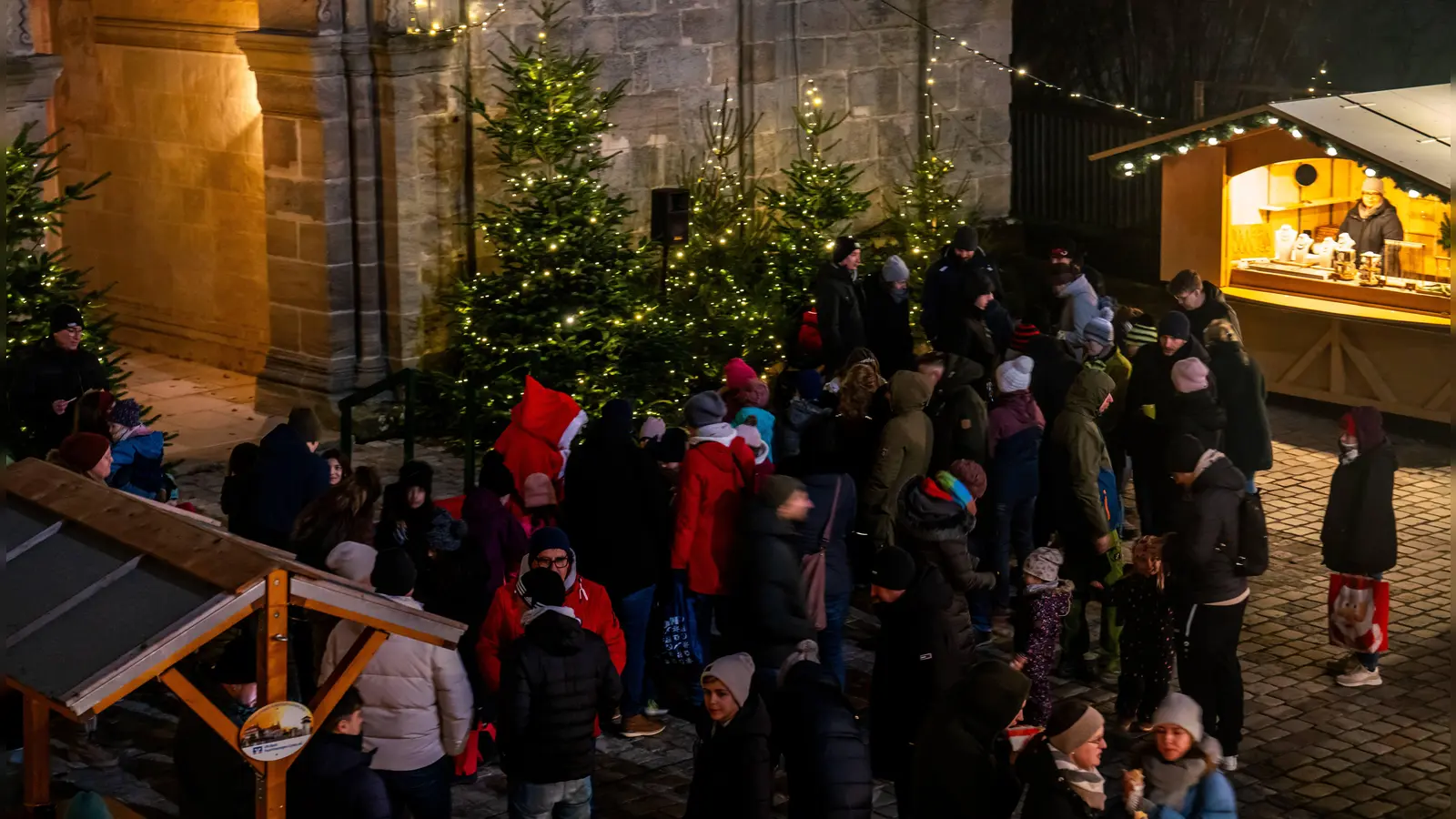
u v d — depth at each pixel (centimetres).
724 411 973
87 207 1875
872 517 1070
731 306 1680
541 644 759
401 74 1528
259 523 973
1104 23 2162
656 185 1777
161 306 1833
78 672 595
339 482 912
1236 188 1622
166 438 1273
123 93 1803
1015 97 2189
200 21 1697
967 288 1435
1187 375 1155
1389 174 1397
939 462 1108
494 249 1642
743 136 1844
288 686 900
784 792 909
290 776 683
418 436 1587
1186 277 1316
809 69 1892
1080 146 2105
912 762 745
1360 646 1048
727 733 703
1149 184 2038
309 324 1596
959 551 949
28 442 1157
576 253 1553
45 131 1497
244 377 1750
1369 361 1527
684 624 985
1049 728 686
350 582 662
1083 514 1038
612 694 782
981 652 1104
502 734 766
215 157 1730
